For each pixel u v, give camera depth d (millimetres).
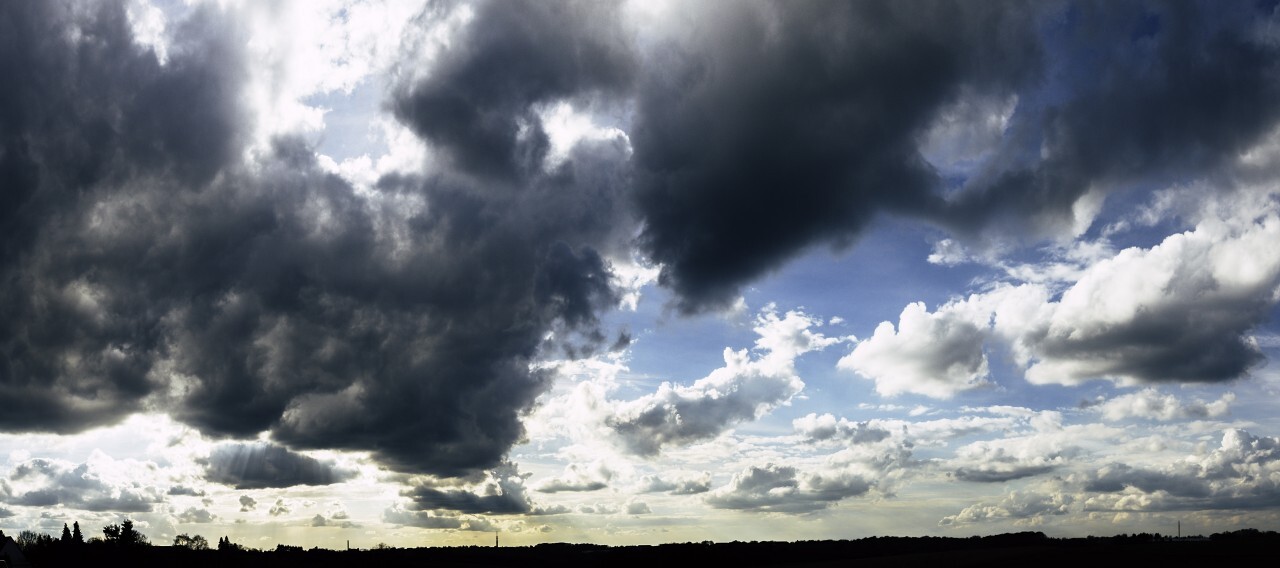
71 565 163125
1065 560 122438
